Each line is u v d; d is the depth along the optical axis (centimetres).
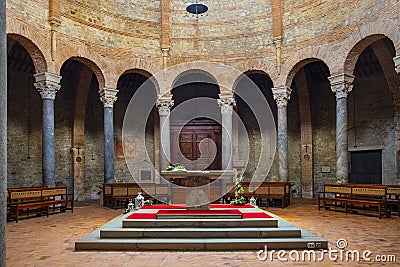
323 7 1758
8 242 984
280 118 1900
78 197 2192
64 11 1708
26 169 2016
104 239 912
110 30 1897
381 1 1486
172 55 2036
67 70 2189
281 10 1902
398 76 1859
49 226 1240
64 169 2208
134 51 1964
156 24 2028
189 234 918
